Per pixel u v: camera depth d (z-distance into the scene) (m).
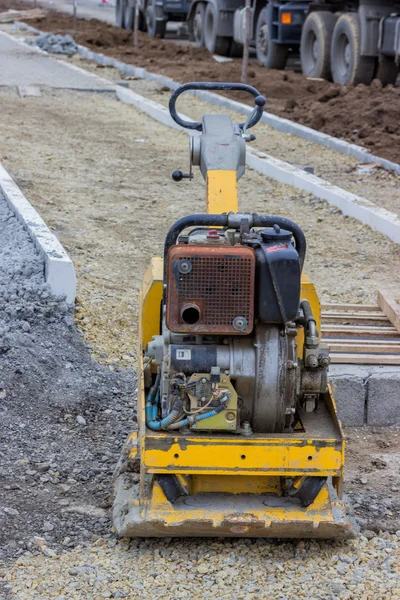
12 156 14.47
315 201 13.00
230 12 26.39
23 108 18.61
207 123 6.12
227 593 4.78
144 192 13.27
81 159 14.85
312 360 5.02
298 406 5.37
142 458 4.92
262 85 21.66
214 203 5.71
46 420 6.91
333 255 10.94
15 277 8.87
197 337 4.98
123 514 5.32
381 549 5.25
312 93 21.00
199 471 4.90
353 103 18.41
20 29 33.78
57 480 6.02
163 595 4.76
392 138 16.23
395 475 6.32
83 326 8.57
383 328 8.15
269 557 5.14
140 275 9.95
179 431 5.01
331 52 21.48
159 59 26.77
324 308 8.67
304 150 16.19
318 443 4.89
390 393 7.26
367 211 11.98
